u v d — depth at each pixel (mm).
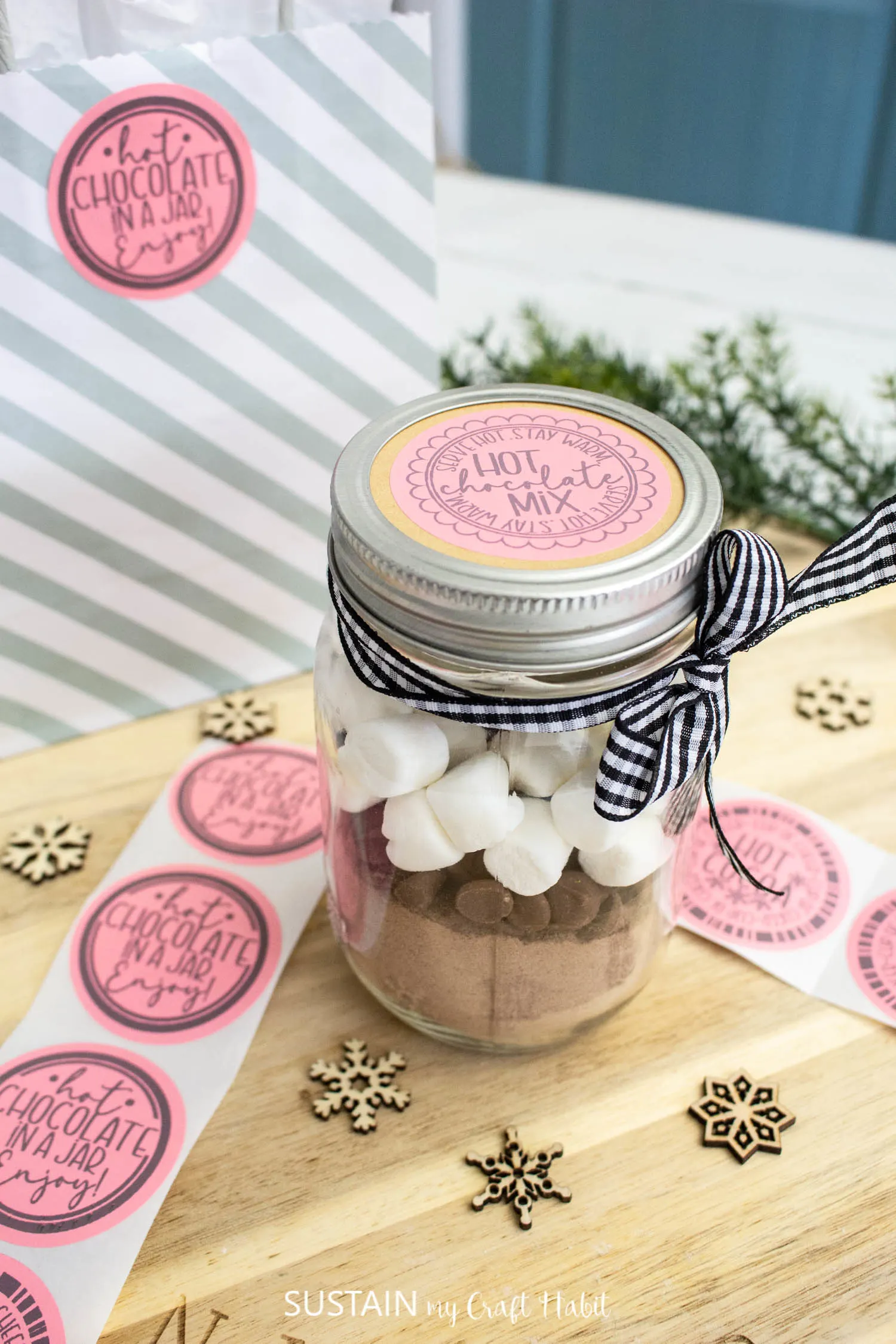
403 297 428
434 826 322
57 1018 369
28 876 403
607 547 309
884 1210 336
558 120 995
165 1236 331
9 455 396
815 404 504
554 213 771
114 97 367
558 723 310
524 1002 347
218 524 434
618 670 309
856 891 401
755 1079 361
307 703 461
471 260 701
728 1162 345
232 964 383
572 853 329
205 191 387
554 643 300
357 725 328
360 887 348
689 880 404
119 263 386
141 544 425
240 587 447
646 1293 323
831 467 494
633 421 351
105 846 413
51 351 389
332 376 429
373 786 323
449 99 973
